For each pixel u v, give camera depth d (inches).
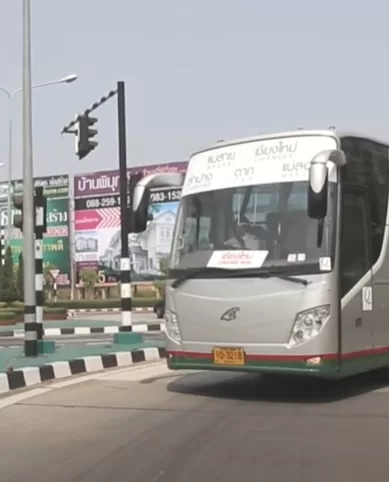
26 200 542.6
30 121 548.1
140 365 542.0
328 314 350.9
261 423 321.1
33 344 543.5
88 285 2217.0
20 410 365.1
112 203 2217.0
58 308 1360.7
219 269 371.6
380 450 271.9
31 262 544.7
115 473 246.2
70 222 2274.9
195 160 407.2
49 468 254.7
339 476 239.0
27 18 555.5
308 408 356.8
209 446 280.2
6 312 1181.7
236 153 390.0
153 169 2124.8
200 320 374.6
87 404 375.6
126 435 302.0
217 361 368.5
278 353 354.0
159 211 2119.8
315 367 348.5
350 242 368.5
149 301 1831.9
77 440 295.3
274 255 361.4
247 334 361.1
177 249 395.2
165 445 283.1
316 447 276.8
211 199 389.7
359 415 337.1
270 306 356.5
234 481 234.8
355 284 370.3
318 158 346.6
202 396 394.9
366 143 394.3
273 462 256.5
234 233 376.2
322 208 347.6
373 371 429.4
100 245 2233.0
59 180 2290.8
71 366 494.6
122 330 670.5
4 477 244.8
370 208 389.1
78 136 647.8
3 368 468.8
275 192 371.2
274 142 379.9
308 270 353.1
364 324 377.4
